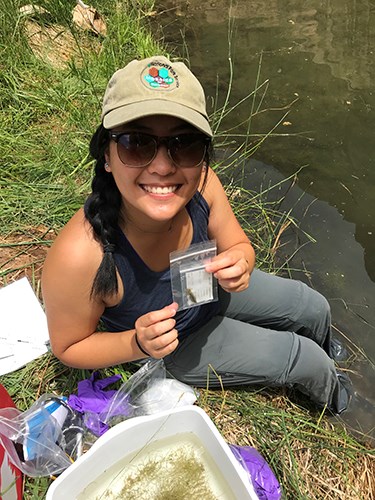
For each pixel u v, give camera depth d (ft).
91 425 5.31
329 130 10.69
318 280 8.00
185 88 3.94
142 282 4.78
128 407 5.52
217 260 4.83
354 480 5.69
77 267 4.42
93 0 13.87
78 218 4.52
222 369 5.75
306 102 11.48
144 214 4.24
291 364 5.71
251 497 4.31
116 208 4.37
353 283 7.95
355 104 11.40
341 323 7.47
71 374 5.89
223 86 12.12
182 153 3.96
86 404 5.38
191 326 5.49
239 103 10.53
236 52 13.43
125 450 4.77
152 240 4.64
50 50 11.49
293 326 6.31
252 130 10.73
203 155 4.12
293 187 9.41
